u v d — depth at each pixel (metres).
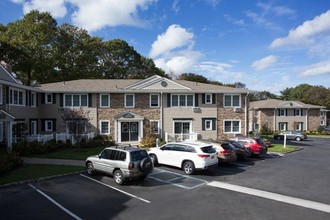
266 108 52.19
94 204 10.27
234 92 30.42
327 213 9.53
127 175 12.71
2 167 14.53
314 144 34.19
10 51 38.53
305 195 11.66
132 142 28.97
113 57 52.66
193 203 10.45
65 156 20.23
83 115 28.39
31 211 9.49
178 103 30.16
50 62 42.72
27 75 44.03
